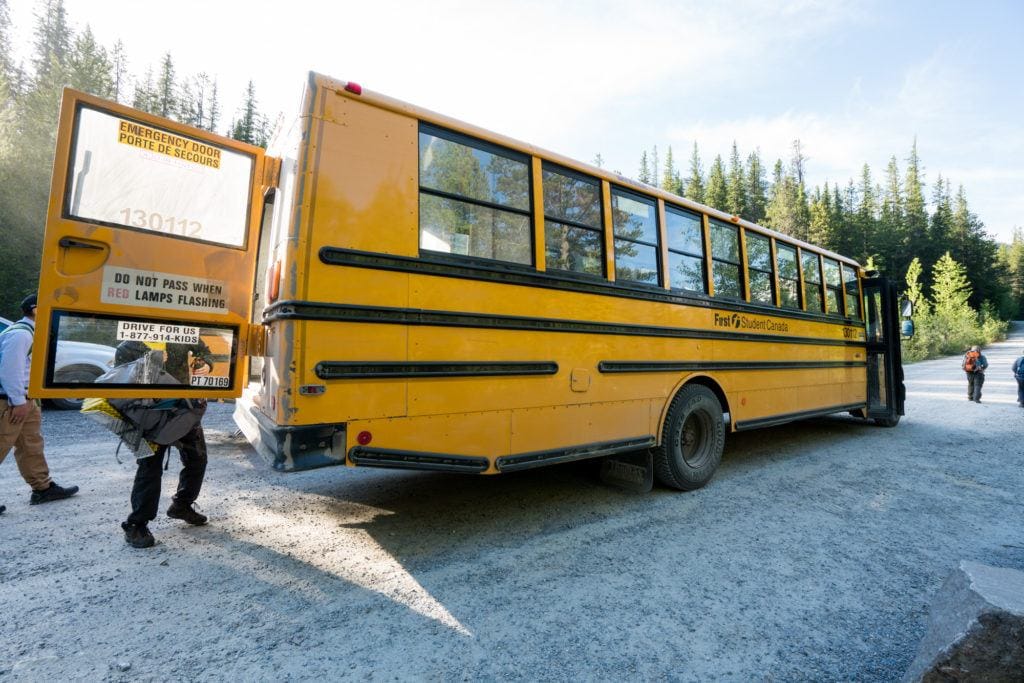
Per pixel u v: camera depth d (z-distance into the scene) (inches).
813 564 127.3
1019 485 198.7
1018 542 143.5
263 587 110.9
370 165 118.7
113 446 233.8
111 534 136.2
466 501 171.0
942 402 475.8
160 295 105.7
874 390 320.8
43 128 1042.1
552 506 167.5
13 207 930.1
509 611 103.3
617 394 166.4
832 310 291.7
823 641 94.7
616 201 171.9
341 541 136.2
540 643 92.6
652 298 178.9
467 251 134.6
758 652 91.0
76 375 100.3
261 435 115.7
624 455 185.3
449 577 117.3
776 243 245.9
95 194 99.4
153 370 104.9
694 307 196.2
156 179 105.9
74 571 115.6
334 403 110.3
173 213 107.4
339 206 113.6
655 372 178.9
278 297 110.0
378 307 117.1
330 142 113.7
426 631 95.9
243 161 116.7
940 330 1357.0
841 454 251.8
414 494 177.3
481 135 138.0
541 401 146.4
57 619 96.7
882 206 2874.0
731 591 113.0
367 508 162.1
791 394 249.0
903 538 144.9
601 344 162.6
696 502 174.1
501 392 137.9
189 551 127.3
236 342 114.3
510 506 166.7
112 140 101.3
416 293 123.5
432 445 124.7
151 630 94.2
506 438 138.5
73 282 97.1
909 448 266.4
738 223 222.4
